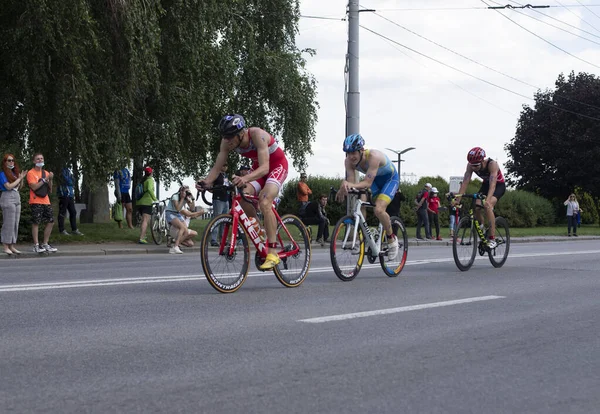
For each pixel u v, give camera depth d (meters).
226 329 9.41
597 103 88.50
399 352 8.22
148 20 28.83
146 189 29.14
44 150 28.03
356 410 6.05
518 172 92.19
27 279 14.96
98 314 10.44
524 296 13.11
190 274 16.25
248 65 43.59
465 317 10.65
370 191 15.57
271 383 6.82
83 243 28.78
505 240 19.25
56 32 26.08
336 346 8.47
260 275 15.83
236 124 12.50
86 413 5.87
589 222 92.62
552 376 7.35
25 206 27.28
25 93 26.62
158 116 34.06
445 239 39.50
